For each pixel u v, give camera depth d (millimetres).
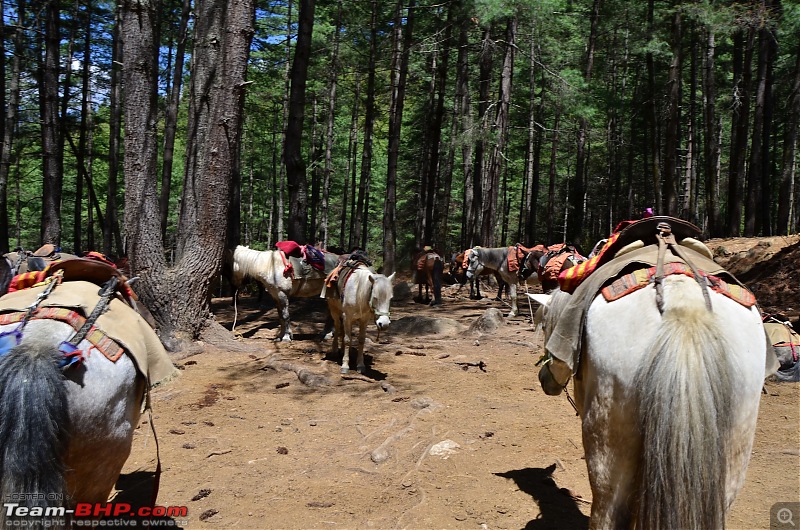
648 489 2100
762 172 23609
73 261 3340
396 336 11578
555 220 46000
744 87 20594
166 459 5184
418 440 5629
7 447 2141
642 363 2283
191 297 9477
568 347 2740
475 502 4301
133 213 9258
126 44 9070
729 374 2203
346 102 35844
